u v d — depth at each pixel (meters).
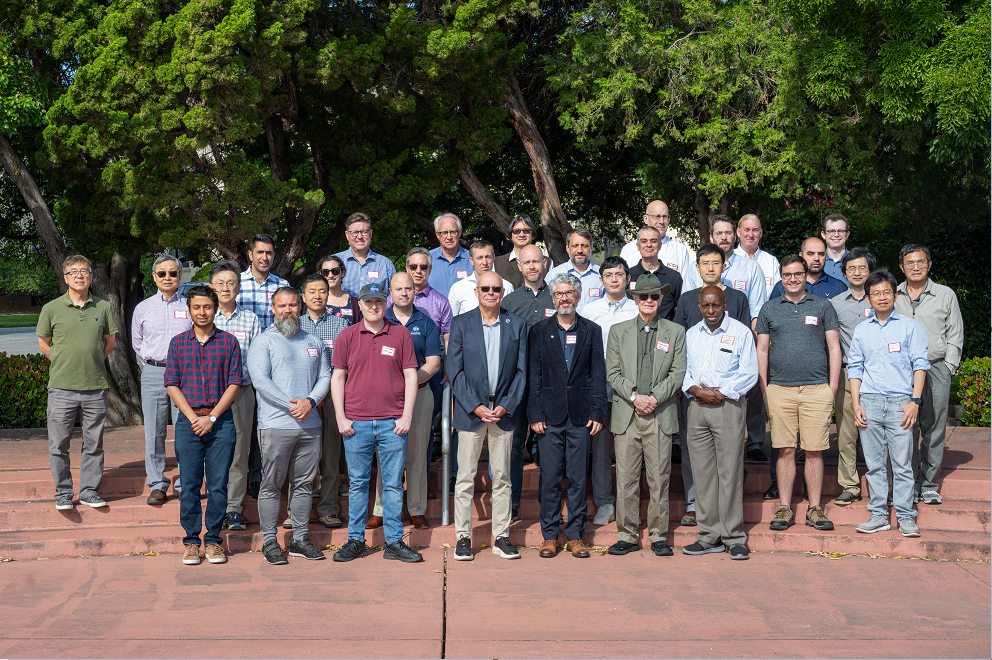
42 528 6.46
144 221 9.93
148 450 6.68
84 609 5.01
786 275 6.44
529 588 5.43
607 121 11.68
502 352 6.10
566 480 7.24
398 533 6.10
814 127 10.43
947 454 7.69
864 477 6.93
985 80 8.19
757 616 4.94
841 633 4.68
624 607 5.08
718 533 6.22
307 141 11.30
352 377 6.06
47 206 11.17
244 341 6.43
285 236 13.16
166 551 6.27
